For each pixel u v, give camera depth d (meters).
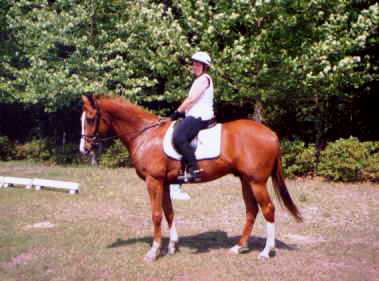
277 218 8.55
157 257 6.23
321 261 6.13
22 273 5.66
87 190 10.98
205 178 6.18
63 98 14.73
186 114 6.08
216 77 12.18
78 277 5.51
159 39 12.93
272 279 5.46
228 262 6.05
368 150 12.51
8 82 15.33
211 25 11.84
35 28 14.35
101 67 14.30
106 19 15.23
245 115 17.12
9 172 13.79
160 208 6.20
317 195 10.62
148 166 6.14
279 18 11.45
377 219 8.49
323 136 14.30
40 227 7.76
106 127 6.36
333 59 12.30
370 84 14.18
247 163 6.02
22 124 19.44
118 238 7.14
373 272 5.71
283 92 12.76
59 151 16.39
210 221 8.31
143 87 15.80
